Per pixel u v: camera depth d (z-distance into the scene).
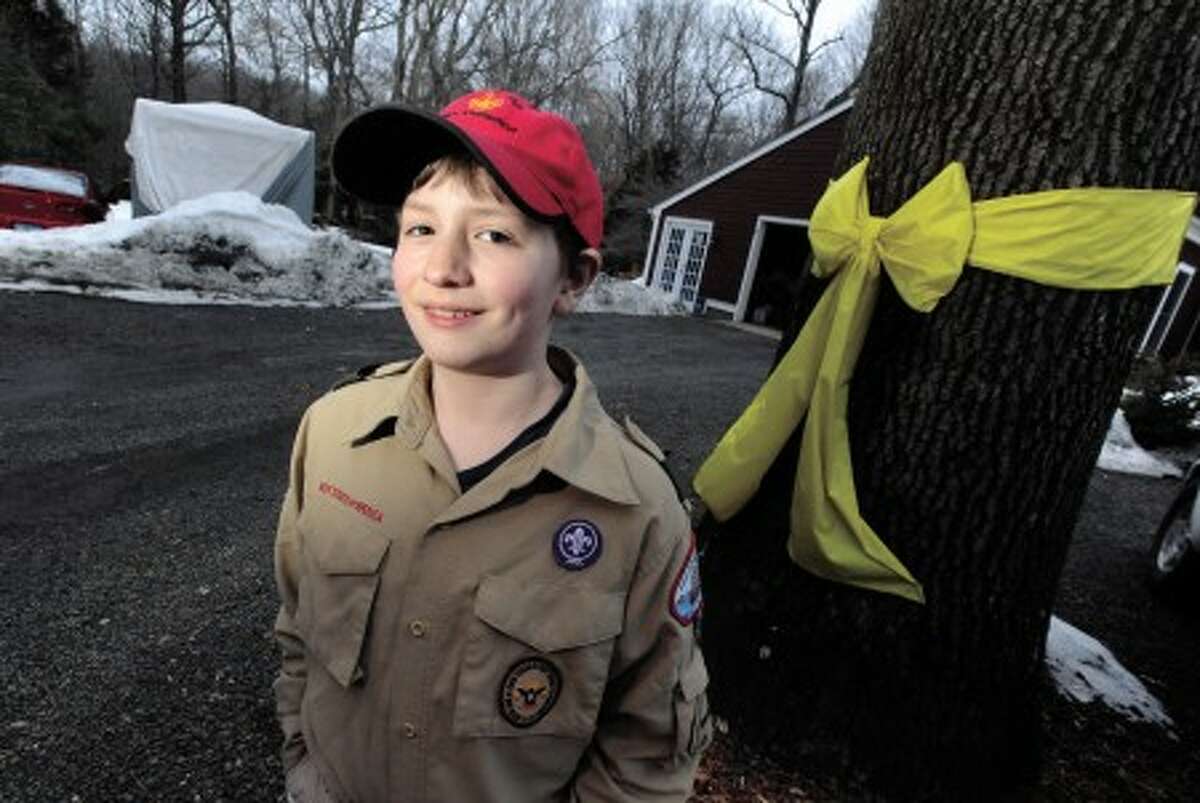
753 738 2.20
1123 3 1.67
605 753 1.02
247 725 2.12
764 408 2.12
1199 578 4.20
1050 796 2.26
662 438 5.68
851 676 2.11
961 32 1.82
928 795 2.11
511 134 0.87
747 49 31.28
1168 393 9.73
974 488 1.96
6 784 1.82
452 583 0.93
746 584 2.26
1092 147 1.72
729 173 16.62
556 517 0.94
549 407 1.01
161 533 3.15
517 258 0.87
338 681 0.98
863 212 1.97
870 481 2.05
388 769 0.98
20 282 7.03
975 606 2.04
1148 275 1.78
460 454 0.97
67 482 3.49
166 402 4.79
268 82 33.53
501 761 0.94
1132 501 6.64
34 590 2.62
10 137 20.70
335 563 0.98
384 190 1.01
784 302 16.20
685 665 1.01
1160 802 2.33
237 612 2.67
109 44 31.98
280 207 9.61
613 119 37.12
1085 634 3.50
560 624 0.92
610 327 11.61
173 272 7.95
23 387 4.70
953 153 1.83
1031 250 1.76
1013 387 1.88
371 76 25.50
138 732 2.04
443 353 0.88
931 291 1.86
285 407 4.98
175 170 10.22
